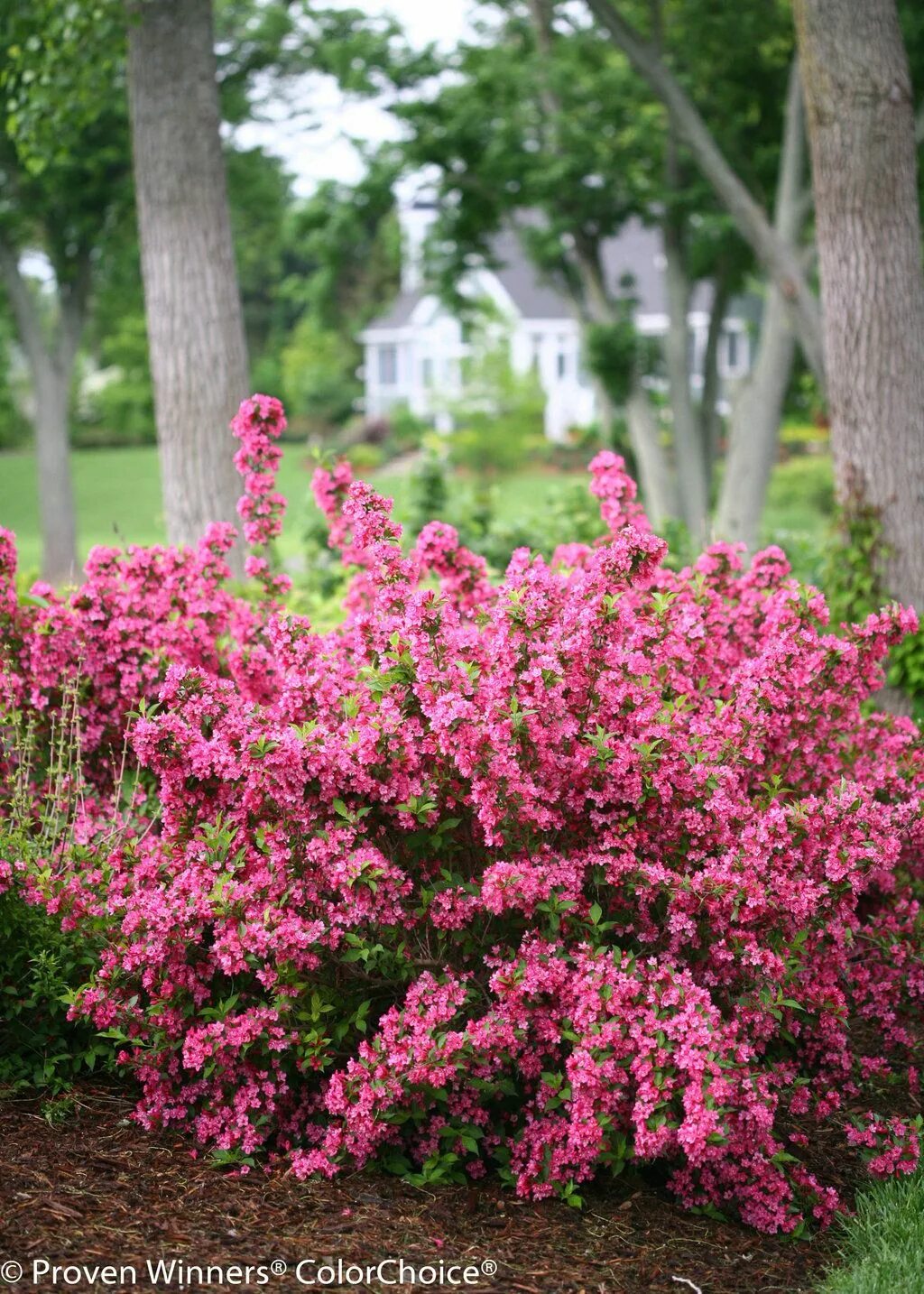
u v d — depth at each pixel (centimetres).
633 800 374
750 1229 362
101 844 426
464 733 348
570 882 364
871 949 459
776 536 981
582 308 1742
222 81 1766
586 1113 341
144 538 2914
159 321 834
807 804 374
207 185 832
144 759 373
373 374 5197
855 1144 404
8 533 498
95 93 977
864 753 484
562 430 4506
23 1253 303
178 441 833
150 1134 368
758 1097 346
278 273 5459
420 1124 367
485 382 3500
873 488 730
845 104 723
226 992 385
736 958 382
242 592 684
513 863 362
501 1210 354
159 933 361
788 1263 346
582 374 4809
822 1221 366
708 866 373
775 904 369
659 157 1645
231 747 364
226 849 371
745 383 1561
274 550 837
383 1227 336
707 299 4456
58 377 2291
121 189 2123
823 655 412
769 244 1310
